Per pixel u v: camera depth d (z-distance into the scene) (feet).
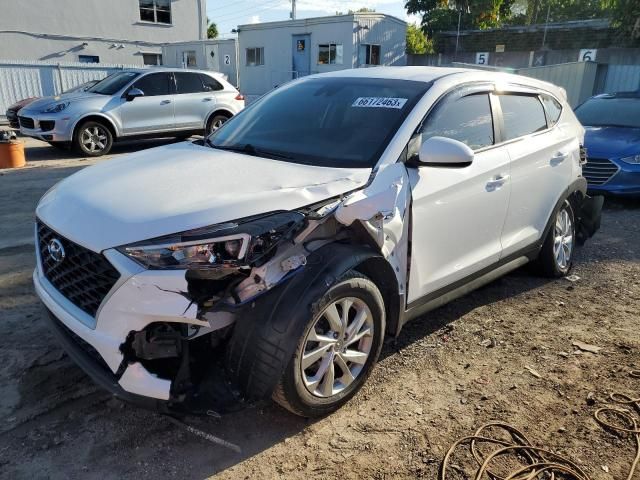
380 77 12.76
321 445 9.01
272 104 13.39
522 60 91.40
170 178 9.68
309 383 9.02
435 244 11.18
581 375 11.21
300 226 8.74
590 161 25.88
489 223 12.72
